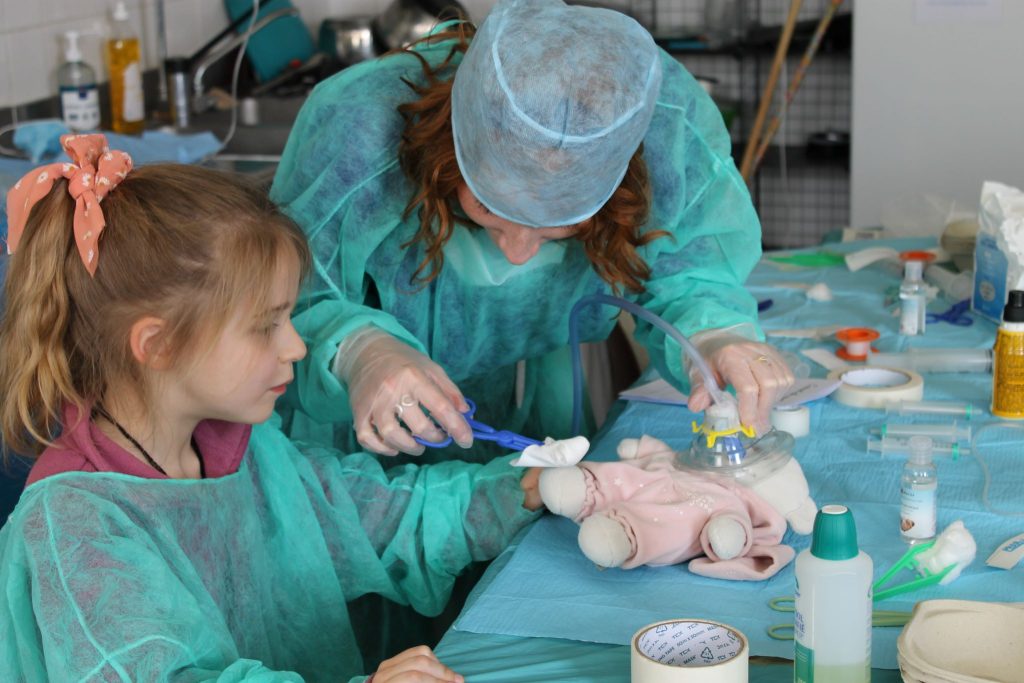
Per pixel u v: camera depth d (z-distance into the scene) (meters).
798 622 0.98
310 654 1.41
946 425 1.64
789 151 4.54
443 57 1.54
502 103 1.25
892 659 1.08
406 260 1.60
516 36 1.27
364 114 1.49
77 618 1.02
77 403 1.13
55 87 2.87
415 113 1.46
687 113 1.59
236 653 1.16
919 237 2.73
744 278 1.70
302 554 1.40
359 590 1.46
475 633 1.18
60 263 1.12
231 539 1.29
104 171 1.11
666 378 1.66
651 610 1.20
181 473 1.24
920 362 1.91
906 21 3.77
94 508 1.09
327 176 1.50
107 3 3.10
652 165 1.55
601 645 1.14
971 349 1.95
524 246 1.43
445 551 1.43
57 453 1.14
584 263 1.63
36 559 1.06
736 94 4.68
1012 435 1.63
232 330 1.12
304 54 3.74
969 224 2.34
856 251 2.61
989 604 1.05
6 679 1.11
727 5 4.30
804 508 1.32
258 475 1.39
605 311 1.76
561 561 1.32
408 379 1.31
